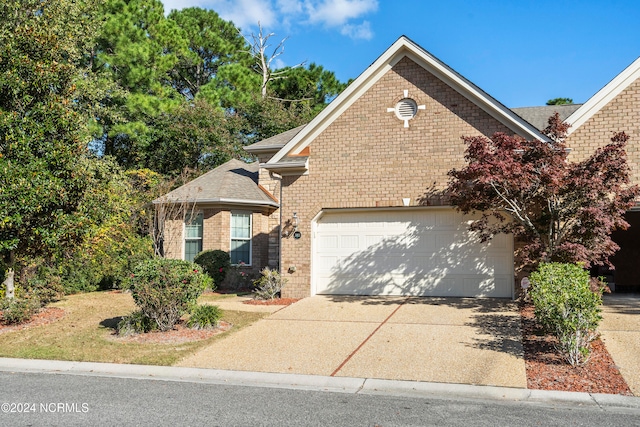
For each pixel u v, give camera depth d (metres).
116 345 10.12
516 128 13.38
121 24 29.11
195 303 11.58
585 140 13.72
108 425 5.86
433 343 9.62
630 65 13.45
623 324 10.73
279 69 43.44
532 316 11.48
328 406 6.62
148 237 19.92
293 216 15.21
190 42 38.91
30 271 15.76
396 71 14.52
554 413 6.29
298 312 12.88
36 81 12.39
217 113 33.06
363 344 9.74
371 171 14.57
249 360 8.97
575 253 11.15
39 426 5.82
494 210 13.34
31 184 11.23
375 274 14.90
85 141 13.42
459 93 13.95
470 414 6.26
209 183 20.06
